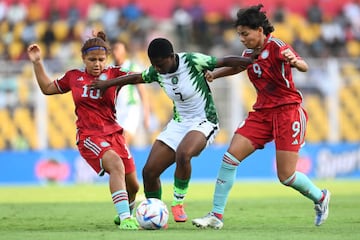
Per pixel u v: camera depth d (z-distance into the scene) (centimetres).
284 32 8812
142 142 6912
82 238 2322
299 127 2722
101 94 2761
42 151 6644
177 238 2294
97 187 5966
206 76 2820
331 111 7088
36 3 8850
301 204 4059
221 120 6862
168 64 2716
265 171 6831
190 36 8619
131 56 8256
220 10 9031
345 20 9031
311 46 8744
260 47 2702
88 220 3247
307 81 7250
